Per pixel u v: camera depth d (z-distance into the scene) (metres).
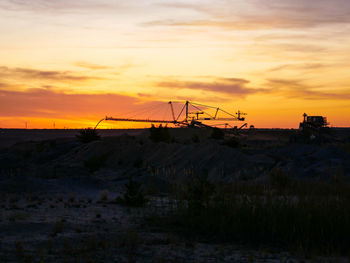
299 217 12.18
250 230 12.39
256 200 13.48
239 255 10.12
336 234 11.45
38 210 16.27
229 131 139.12
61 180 26.50
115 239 11.04
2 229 11.56
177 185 17.55
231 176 33.06
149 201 19.31
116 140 60.69
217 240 11.80
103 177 36.28
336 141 80.81
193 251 10.34
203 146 45.19
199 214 13.88
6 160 46.94
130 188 19.17
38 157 62.75
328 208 12.70
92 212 16.31
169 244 11.03
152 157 49.12
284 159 40.44
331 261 9.42
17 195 21.11
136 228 13.05
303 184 17.22
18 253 9.02
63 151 65.50
